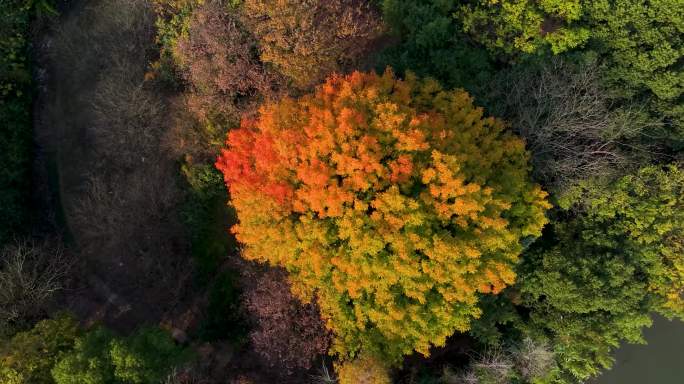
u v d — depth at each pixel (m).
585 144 25.28
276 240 22.02
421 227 20.88
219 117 28.56
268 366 28.28
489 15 26.22
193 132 28.98
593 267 24.84
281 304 24.59
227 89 27.55
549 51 25.59
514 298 26.75
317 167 20.56
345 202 21.02
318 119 21.34
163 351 24.80
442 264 20.92
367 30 27.17
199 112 28.11
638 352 29.72
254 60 27.36
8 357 22.95
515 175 22.92
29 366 22.94
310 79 26.58
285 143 21.05
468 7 25.94
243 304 27.50
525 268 26.25
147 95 29.66
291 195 21.33
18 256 26.02
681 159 25.89
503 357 26.31
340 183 21.58
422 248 20.69
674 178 25.25
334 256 21.36
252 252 23.30
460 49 26.19
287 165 21.45
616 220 25.94
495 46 26.11
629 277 24.59
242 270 28.17
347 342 23.38
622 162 25.19
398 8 26.55
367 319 23.59
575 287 24.16
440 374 27.36
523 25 25.73
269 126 22.23
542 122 25.20
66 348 24.38
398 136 20.55
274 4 25.06
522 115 25.19
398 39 28.25
